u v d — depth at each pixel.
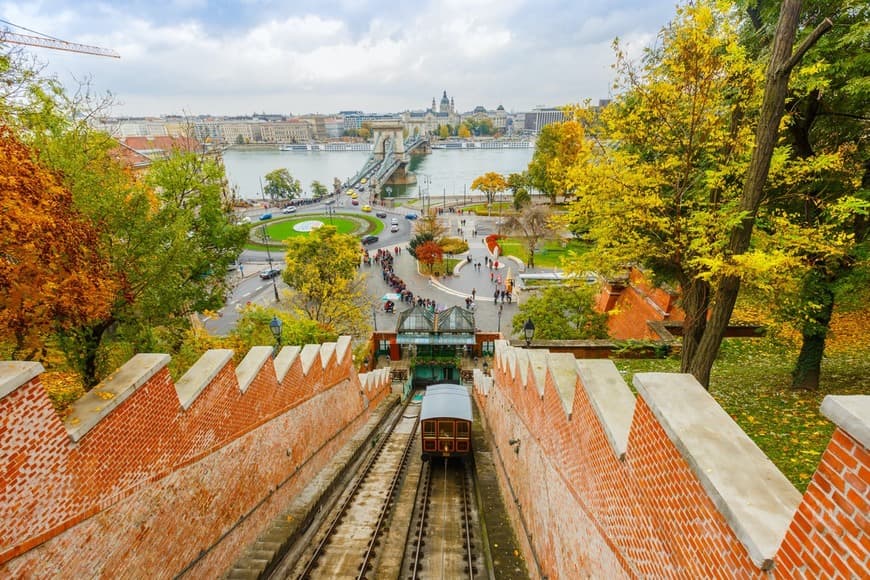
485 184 85.06
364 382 20.42
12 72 8.75
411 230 74.69
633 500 4.80
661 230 10.26
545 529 8.35
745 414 9.98
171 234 9.99
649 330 19.69
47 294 6.33
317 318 30.14
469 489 14.66
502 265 52.38
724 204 9.40
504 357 13.89
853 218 10.42
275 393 10.63
